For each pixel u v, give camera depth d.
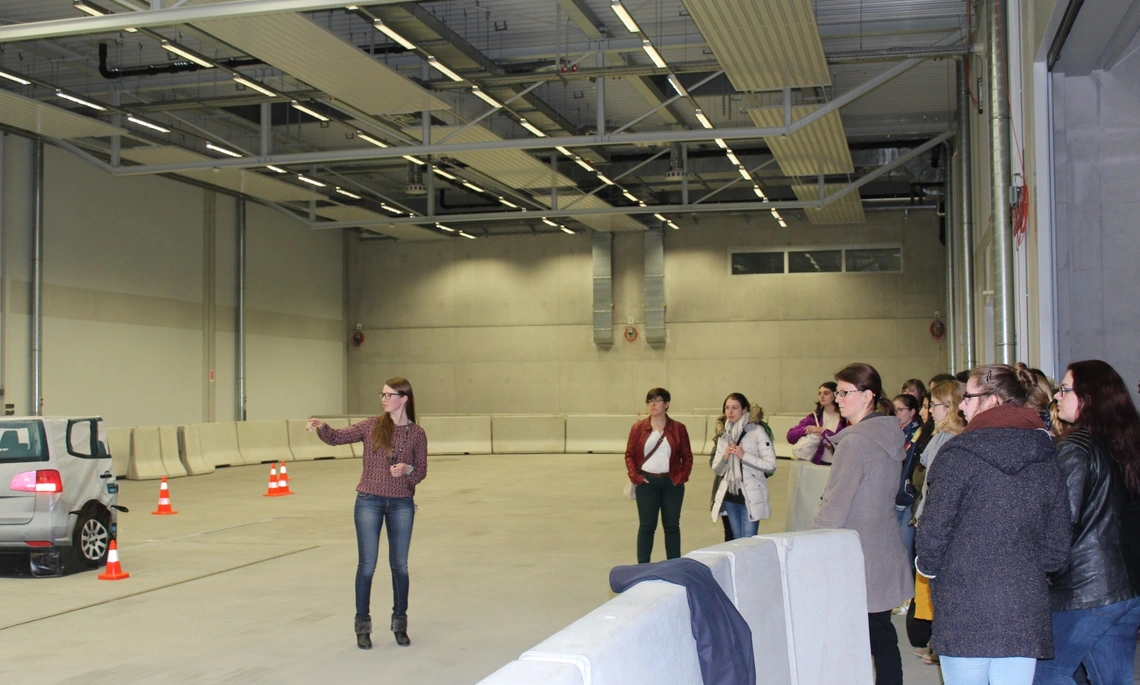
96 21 10.38
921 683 5.53
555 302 29.97
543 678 2.09
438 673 6.04
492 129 19.78
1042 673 3.97
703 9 11.45
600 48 15.95
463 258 30.75
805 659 3.95
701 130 15.23
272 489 16.05
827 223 27.72
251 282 26.75
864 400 4.62
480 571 9.41
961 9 15.02
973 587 3.37
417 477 6.73
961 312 17.77
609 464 22.36
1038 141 8.84
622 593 2.90
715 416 25.64
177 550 10.66
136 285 22.72
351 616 7.55
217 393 25.38
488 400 30.38
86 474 9.53
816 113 14.59
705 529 12.05
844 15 15.29
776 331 28.31
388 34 13.18
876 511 4.46
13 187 19.59
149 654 6.49
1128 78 8.70
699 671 2.93
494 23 15.58
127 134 17.39
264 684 5.83
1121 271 8.70
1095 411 3.99
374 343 31.36
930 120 21.44
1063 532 3.47
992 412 3.56
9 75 14.68
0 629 7.16
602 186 22.78
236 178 21.05
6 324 19.44
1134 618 3.95
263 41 12.41
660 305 28.84
